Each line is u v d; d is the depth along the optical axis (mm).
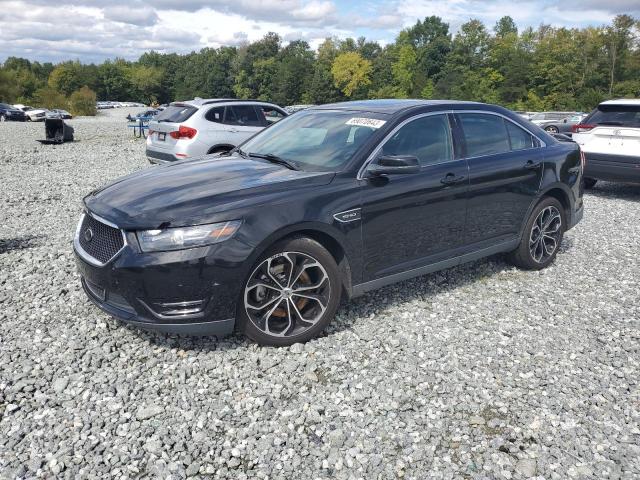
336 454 2750
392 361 3637
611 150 9172
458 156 4605
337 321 4195
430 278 5164
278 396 3221
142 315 3428
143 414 3016
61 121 19406
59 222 7184
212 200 3502
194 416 3027
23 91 94125
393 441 2867
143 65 151500
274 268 3658
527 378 3480
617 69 80625
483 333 4078
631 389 3381
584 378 3494
